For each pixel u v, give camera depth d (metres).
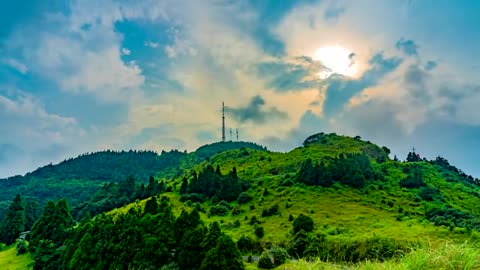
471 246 11.24
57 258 101.44
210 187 161.62
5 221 150.25
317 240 86.88
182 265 76.62
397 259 12.20
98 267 82.81
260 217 127.88
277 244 99.56
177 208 146.12
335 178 161.50
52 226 123.50
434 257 11.03
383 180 175.62
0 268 107.88
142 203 157.00
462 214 126.69
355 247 72.56
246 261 83.88
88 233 90.50
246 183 164.12
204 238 76.06
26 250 120.12
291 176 167.88
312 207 131.62
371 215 124.88
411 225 109.75
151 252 79.69
